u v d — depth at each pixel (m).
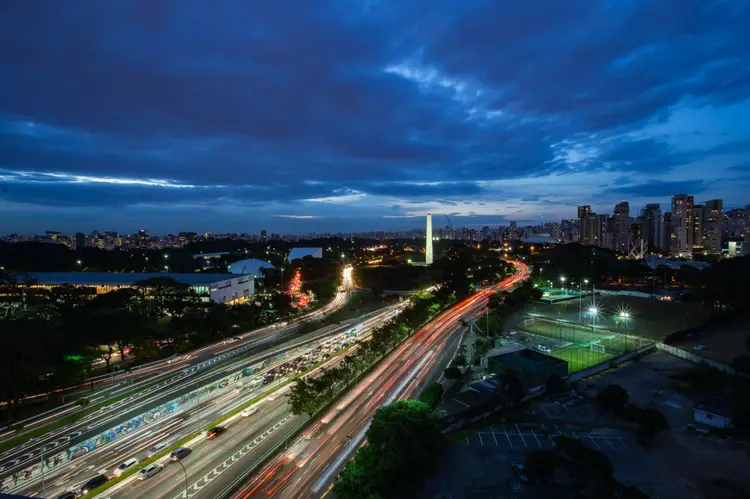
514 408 69.44
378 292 192.50
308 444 59.34
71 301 138.75
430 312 132.50
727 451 55.94
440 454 55.62
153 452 57.69
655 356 94.19
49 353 74.50
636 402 71.06
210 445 59.62
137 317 103.12
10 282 161.62
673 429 62.12
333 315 149.25
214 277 171.12
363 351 87.56
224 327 118.81
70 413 70.12
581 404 71.00
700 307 137.88
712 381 76.25
